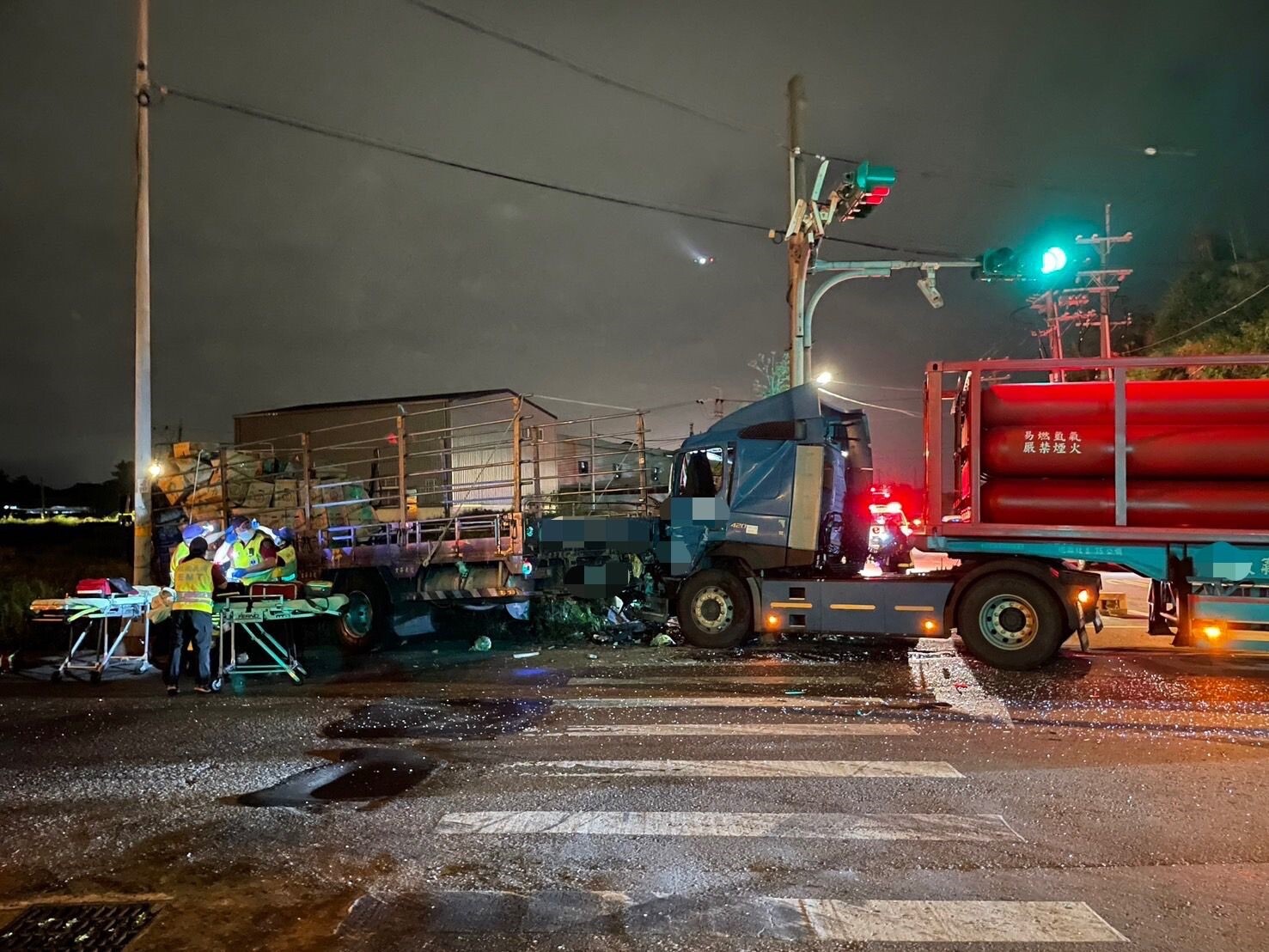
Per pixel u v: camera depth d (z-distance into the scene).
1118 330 42.12
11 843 5.55
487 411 26.86
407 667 11.97
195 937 4.29
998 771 6.79
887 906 4.54
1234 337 34.44
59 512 75.88
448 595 13.43
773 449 12.74
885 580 11.95
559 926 4.37
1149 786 6.38
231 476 16.08
